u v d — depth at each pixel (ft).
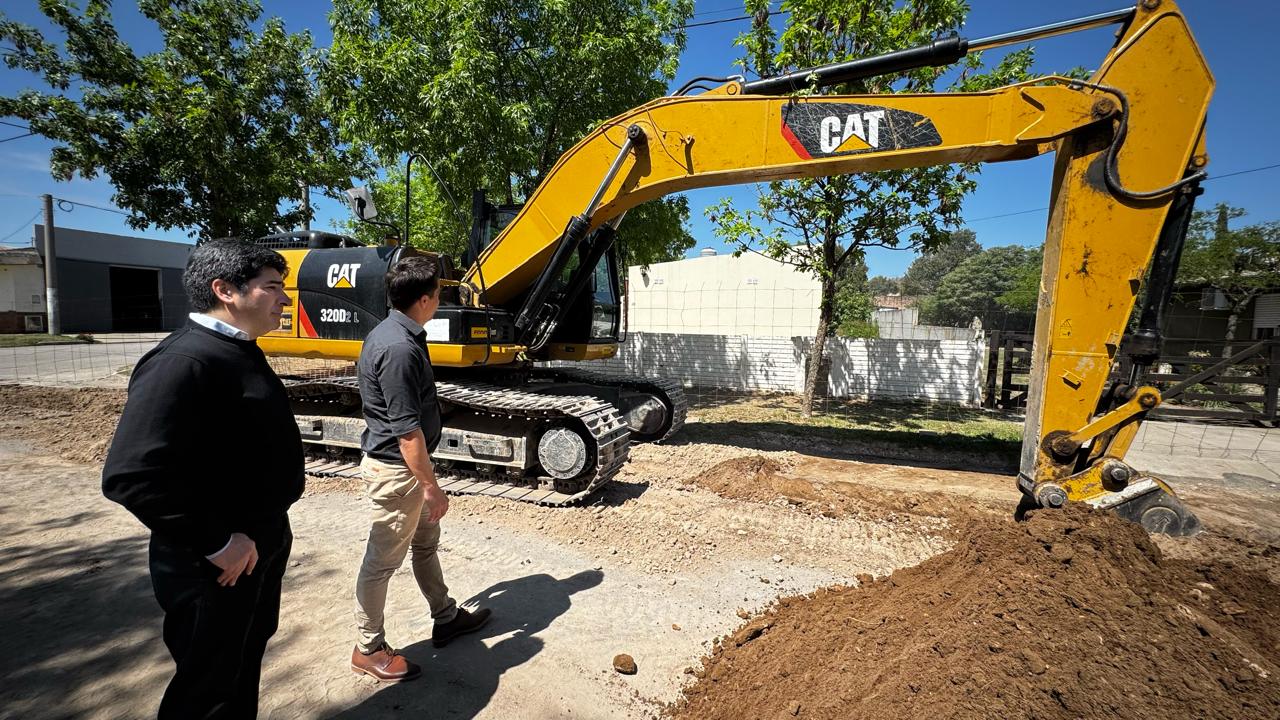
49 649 9.27
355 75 29.45
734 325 69.05
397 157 31.30
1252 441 27.04
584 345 21.91
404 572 12.06
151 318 91.66
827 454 22.97
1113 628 7.56
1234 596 9.16
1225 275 55.52
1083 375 11.27
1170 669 6.93
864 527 14.97
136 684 8.46
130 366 45.37
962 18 23.93
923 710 6.72
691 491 17.49
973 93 12.94
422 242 50.57
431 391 8.41
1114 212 11.20
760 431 26.58
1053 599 8.16
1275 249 53.36
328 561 12.49
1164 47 10.98
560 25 29.73
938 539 14.29
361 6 30.96
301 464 6.47
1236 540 14.05
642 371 44.14
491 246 18.93
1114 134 11.27
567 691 8.41
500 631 9.96
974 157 13.58
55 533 13.93
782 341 40.50
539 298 18.56
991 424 28.99
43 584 11.45
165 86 34.32
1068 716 6.38
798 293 66.33
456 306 17.31
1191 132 10.86
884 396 37.63
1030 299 107.45
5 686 8.32
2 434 23.58
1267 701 6.47
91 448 21.54
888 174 25.99
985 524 10.82
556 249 18.51
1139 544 9.51
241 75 38.04
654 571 12.38
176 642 5.50
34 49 34.01
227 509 5.77
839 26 25.89
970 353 35.68
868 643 8.56
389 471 8.00
